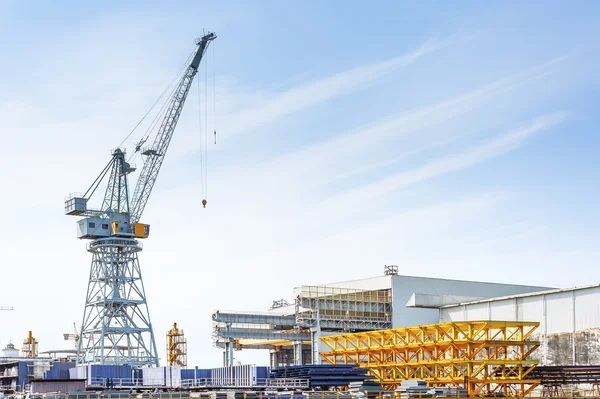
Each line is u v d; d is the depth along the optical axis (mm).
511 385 124500
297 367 108500
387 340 124562
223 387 105125
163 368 112500
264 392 94812
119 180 178000
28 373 119938
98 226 173375
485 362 104250
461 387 107375
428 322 160500
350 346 144625
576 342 120125
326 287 156875
